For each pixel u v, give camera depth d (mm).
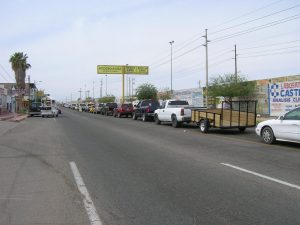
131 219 6074
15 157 12875
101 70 77438
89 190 8031
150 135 20406
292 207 6570
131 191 7898
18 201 7199
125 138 18922
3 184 8680
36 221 6023
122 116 48125
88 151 14188
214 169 10141
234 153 13078
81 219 6113
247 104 21500
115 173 9828
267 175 9266
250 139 17734
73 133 22547
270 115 36781
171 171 9977
